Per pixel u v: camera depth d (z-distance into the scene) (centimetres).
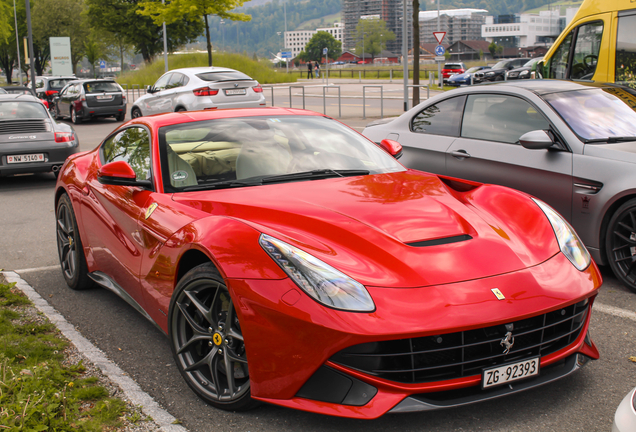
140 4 3084
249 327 235
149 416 253
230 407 256
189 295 271
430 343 228
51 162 954
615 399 266
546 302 237
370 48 14538
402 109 2009
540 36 19025
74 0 7806
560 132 460
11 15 6969
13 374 271
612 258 423
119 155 396
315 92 3048
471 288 234
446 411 258
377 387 228
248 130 371
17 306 399
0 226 677
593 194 425
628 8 766
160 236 300
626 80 773
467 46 14150
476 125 533
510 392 241
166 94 1642
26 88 1980
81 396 267
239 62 4212
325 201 291
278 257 238
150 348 334
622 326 354
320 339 221
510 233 275
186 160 340
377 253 244
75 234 425
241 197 300
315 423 249
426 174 354
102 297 427
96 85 2125
